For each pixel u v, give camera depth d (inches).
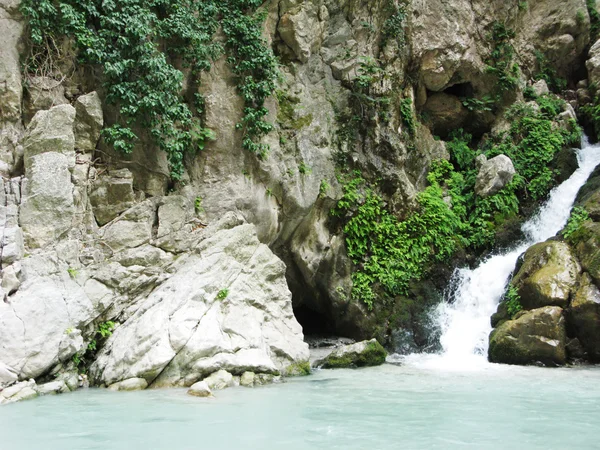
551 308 405.4
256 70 441.7
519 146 614.5
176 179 404.8
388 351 482.9
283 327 374.3
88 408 245.1
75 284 319.0
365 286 498.6
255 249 389.4
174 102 394.3
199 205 411.5
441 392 294.7
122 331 326.0
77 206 347.3
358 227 504.1
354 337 506.3
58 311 299.6
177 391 289.1
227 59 436.5
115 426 212.2
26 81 356.8
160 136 389.4
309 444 189.3
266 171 438.3
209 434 201.0
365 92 530.0
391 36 557.3
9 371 270.1
